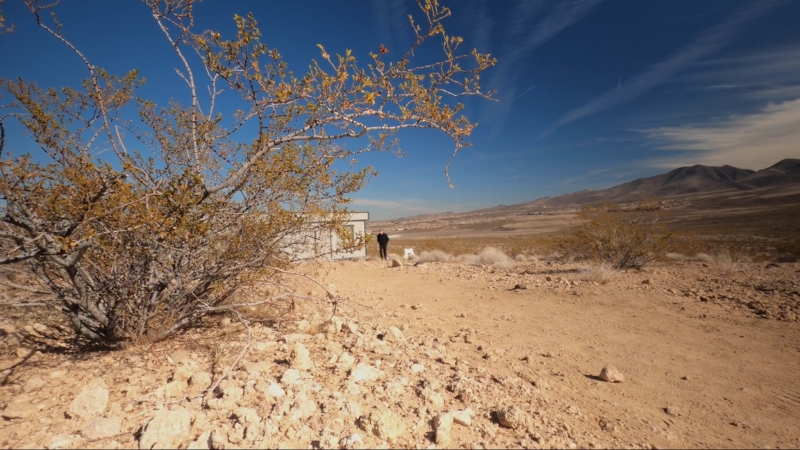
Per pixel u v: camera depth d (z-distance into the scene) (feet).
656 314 22.66
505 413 8.98
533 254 72.08
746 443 9.50
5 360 11.14
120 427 7.60
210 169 13.96
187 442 7.25
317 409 8.62
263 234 13.35
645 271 40.65
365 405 9.12
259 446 7.18
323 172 14.16
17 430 7.40
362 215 71.82
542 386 12.08
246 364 10.84
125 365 11.00
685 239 44.55
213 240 12.90
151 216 10.51
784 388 13.04
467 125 11.74
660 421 10.42
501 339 17.76
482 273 41.37
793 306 23.03
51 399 8.71
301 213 14.26
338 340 14.76
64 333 14.15
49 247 10.19
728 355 16.21
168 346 12.86
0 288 14.42
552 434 8.79
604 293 27.96
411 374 11.36
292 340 13.89
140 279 12.34
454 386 10.62
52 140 11.41
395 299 27.50
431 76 11.68
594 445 8.60
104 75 12.71
